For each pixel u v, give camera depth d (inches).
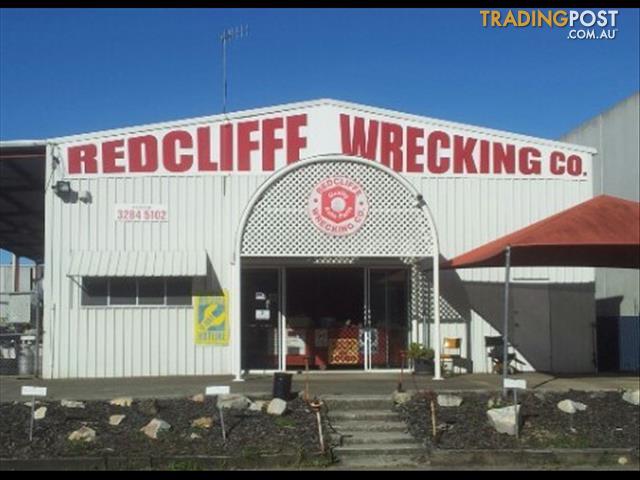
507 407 505.4
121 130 761.6
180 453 448.8
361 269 784.3
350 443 481.1
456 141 782.5
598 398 558.9
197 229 762.8
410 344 754.2
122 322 754.2
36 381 721.6
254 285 778.8
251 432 485.4
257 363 771.4
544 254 637.3
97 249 754.8
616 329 900.6
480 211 778.2
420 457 461.7
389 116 780.0
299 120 775.7
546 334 781.9
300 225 712.4
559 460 451.5
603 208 601.3
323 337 776.9
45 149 765.3
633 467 444.1
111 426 495.2
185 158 765.9
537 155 787.4
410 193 716.0
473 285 781.3
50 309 749.9
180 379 721.0
